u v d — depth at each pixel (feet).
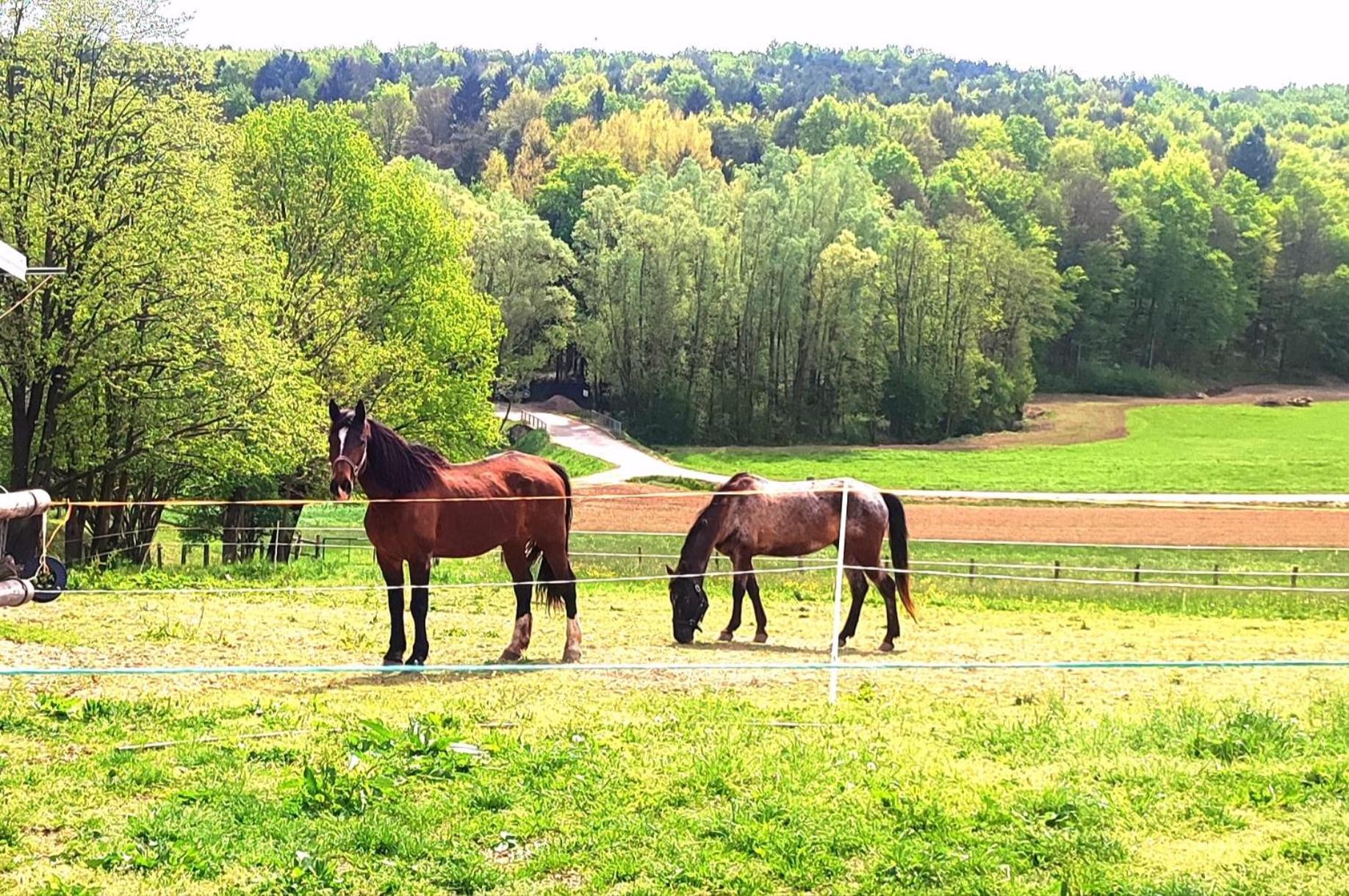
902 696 39.40
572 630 47.09
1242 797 27.22
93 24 86.07
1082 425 293.64
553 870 23.57
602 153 382.42
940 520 141.18
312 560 93.91
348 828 24.97
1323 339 385.91
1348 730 32.94
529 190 415.44
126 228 85.40
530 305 262.26
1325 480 200.85
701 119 568.82
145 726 32.19
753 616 64.95
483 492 45.50
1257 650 54.03
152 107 87.40
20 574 27.25
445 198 257.55
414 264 135.23
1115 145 506.89
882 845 24.40
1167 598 81.76
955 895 22.48
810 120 520.83
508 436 252.62
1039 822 25.77
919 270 288.51
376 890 22.62
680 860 23.71
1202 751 31.09
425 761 29.19
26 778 27.37
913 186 407.03
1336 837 24.76
